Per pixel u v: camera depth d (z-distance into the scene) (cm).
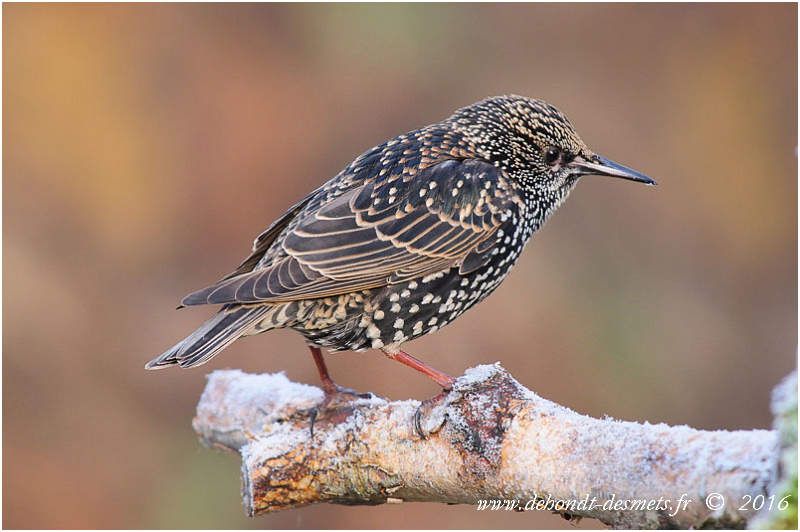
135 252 1384
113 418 1267
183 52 1478
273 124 1455
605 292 1352
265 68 1485
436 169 747
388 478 630
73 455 1234
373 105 1480
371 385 1235
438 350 1265
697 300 1382
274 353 1265
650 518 530
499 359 1274
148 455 1241
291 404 688
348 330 729
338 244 712
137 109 1448
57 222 1388
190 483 1204
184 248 1398
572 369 1279
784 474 464
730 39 1545
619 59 1538
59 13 1460
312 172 1445
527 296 1315
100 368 1304
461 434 598
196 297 677
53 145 1413
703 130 1501
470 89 1497
